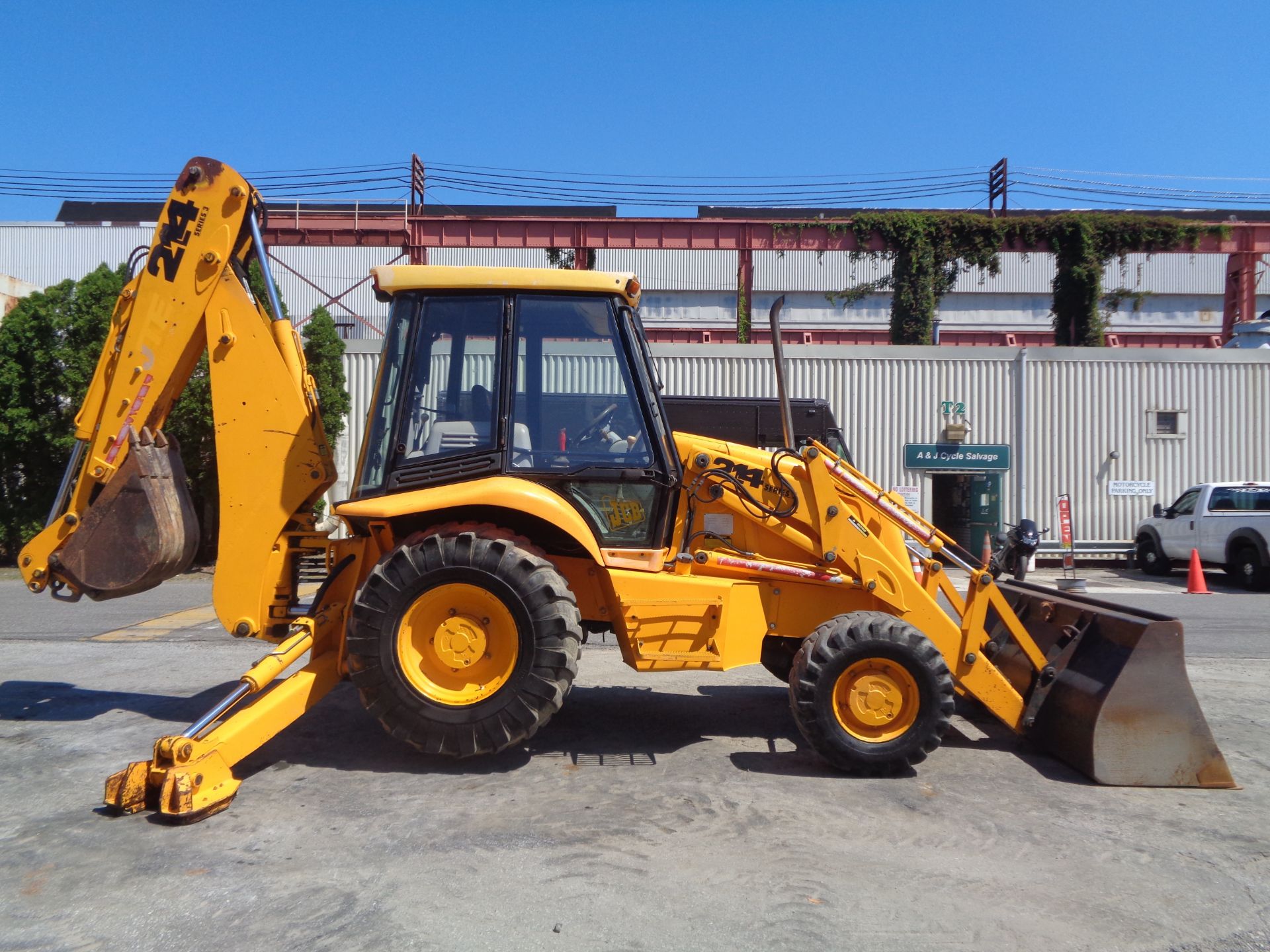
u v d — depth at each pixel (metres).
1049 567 18.84
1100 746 5.09
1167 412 18.98
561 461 5.34
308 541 5.53
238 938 3.29
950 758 5.57
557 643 4.87
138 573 5.38
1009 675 6.06
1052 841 4.30
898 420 18.92
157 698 6.75
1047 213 31.38
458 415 5.31
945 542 5.81
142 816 4.40
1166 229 22.02
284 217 21.53
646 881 3.79
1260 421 19.03
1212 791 5.06
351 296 40.62
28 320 16.28
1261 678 8.08
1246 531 15.10
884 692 5.17
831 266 40.50
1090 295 21.94
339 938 3.30
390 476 5.23
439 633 4.93
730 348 18.83
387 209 40.00
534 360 5.39
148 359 5.53
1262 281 38.19
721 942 3.32
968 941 3.38
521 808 4.58
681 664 5.30
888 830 4.40
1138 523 18.94
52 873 3.79
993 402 18.94
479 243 21.72
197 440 15.34
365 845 4.10
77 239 41.66
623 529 5.43
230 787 4.53
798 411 7.62
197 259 5.52
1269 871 4.01
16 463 17.02
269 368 5.49
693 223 21.88
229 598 5.43
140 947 3.23
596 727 6.15
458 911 3.51
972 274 42.25
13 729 5.92
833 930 3.43
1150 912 3.62
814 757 5.53
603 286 5.39
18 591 13.62
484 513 5.32
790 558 5.70
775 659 6.54
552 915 3.49
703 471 5.66
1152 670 5.14
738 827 4.39
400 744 5.58
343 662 5.22
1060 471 18.92
